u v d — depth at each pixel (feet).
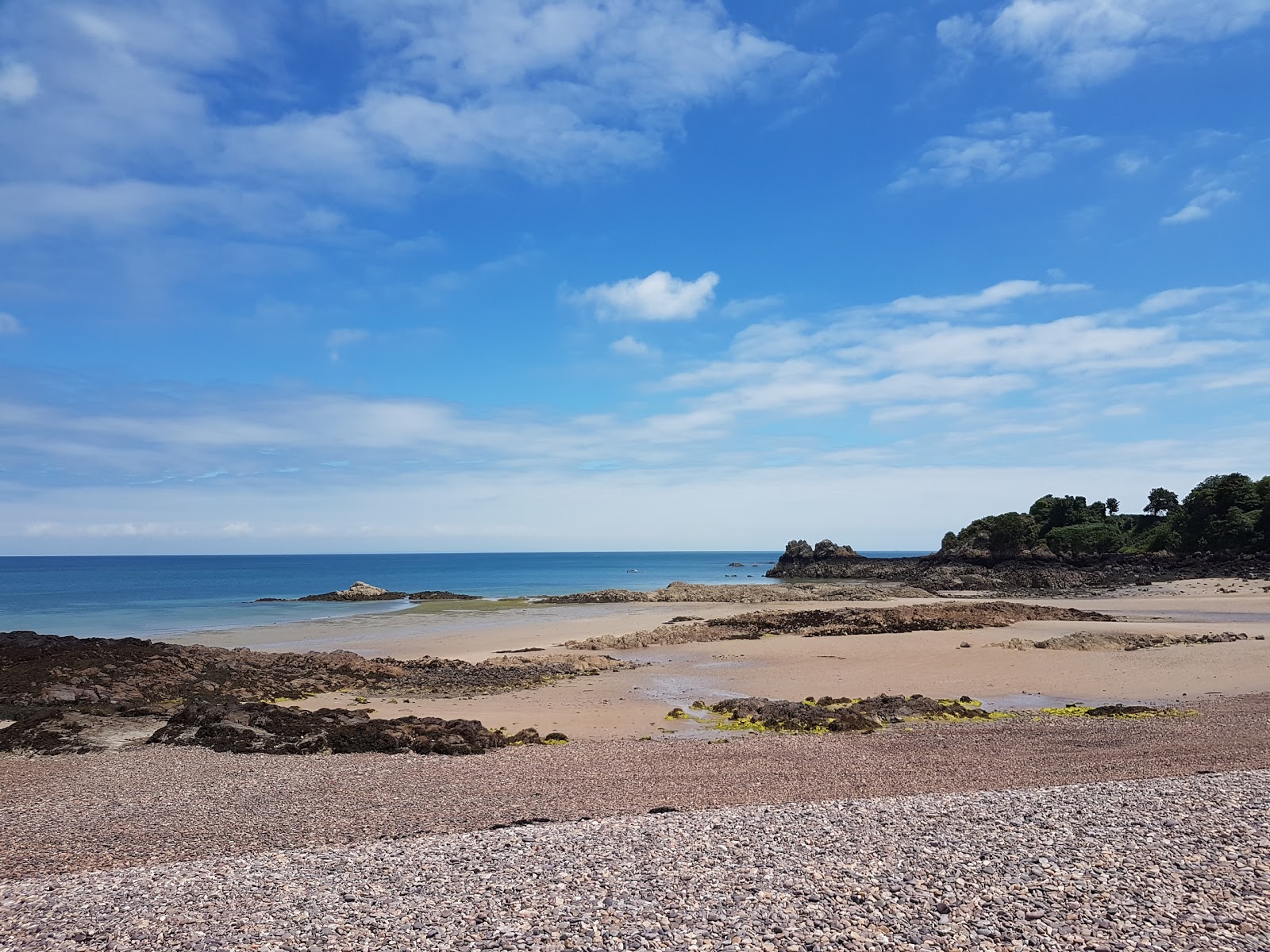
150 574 572.51
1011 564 401.90
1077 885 31.78
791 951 27.30
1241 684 103.50
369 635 185.98
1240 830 37.14
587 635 180.65
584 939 28.58
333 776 63.87
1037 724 81.46
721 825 42.37
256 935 29.81
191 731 80.23
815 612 198.70
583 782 60.90
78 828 50.03
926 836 38.83
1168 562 370.94
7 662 118.73
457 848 40.06
